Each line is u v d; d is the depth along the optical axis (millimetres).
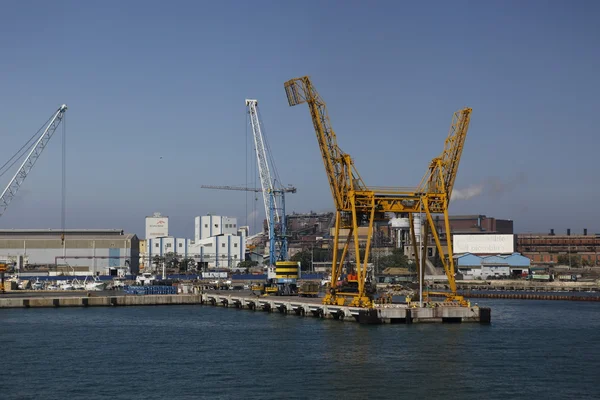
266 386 82312
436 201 140000
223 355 103625
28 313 178250
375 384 82812
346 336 118562
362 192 135750
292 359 98688
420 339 114625
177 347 112312
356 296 142375
